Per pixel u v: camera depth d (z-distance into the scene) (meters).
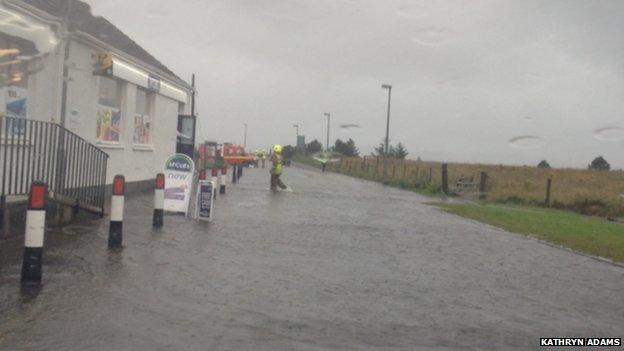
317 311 7.32
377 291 8.56
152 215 14.94
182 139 27.44
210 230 13.26
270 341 6.11
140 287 7.84
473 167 54.00
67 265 8.81
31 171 10.91
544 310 8.10
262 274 9.15
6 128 10.02
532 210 27.89
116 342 5.79
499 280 9.96
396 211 21.56
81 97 16.17
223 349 5.79
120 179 10.45
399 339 6.43
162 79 22.92
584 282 10.30
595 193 35.03
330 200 24.34
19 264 8.67
